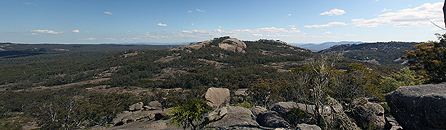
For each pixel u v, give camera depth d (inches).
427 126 209.2
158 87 3914.9
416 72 742.5
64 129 1414.9
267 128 376.2
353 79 410.3
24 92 3895.2
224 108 492.1
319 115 381.4
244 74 3710.6
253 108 552.7
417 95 227.5
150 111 2037.4
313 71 398.6
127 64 6102.4
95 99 2527.1
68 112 1525.6
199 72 4370.1
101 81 4601.4
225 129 379.6
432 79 641.6
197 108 302.5
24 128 1595.7
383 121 394.3
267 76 3275.1
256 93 1599.4
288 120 448.1
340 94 415.5
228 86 2910.9
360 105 414.6
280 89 1344.7
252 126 397.1
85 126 1498.5
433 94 210.5
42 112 1680.6
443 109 189.5
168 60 6299.2
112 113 1684.3
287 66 4788.4
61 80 4854.8
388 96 281.0
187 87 3673.7
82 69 6146.7
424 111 210.7
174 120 308.3
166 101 2278.5
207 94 1158.3
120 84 4370.1
